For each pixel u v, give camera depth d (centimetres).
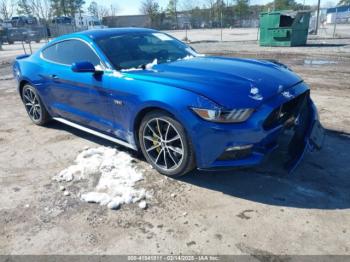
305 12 1595
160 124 334
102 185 338
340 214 280
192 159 318
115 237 266
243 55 1309
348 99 605
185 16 6272
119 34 434
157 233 268
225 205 300
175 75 332
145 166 373
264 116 292
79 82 405
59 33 3578
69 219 291
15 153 436
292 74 366
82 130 464
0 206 315
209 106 290
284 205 296
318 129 354
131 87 343
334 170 351
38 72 483
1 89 848
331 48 1439
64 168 385
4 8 4506
